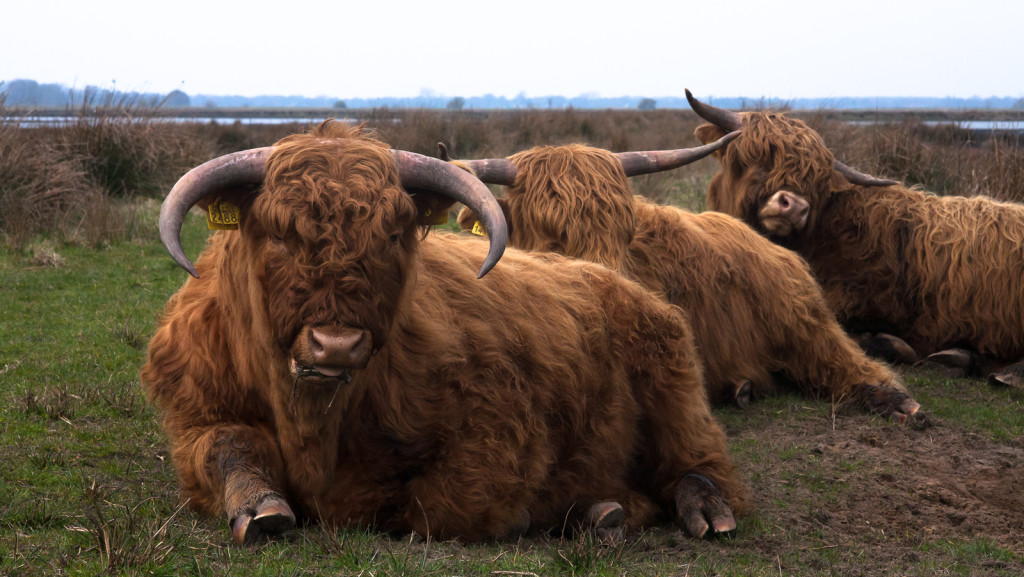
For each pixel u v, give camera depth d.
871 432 5.97
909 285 7.76
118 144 14.37
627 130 25.80
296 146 3.41
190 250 10.74
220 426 3.77
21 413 5.31
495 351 4.04
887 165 13.03
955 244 7.57
